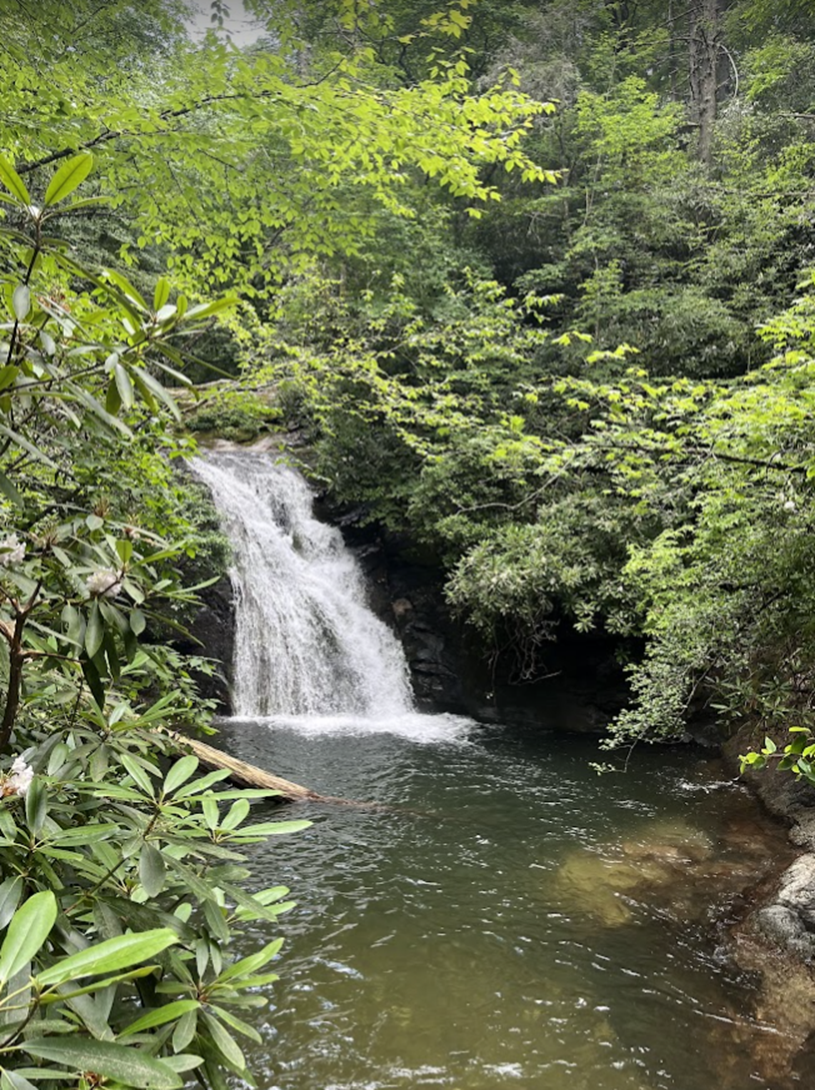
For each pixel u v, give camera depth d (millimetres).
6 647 1707
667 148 16094
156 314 1613
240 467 13852
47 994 970
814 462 5066
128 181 5672
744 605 6094
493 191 5465
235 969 1475
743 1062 3680
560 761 9266
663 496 7121
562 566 9812
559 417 12594
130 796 1676
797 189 13102
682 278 14641
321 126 5129
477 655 12297
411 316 11289
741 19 18703
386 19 5633
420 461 13523
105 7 5727
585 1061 3668
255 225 6094
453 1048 3744
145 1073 993
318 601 13016
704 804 7621
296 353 8031
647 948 4770
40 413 1755
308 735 10445
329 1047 3730
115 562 1696
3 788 1481
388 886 5602
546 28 16922
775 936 4809
